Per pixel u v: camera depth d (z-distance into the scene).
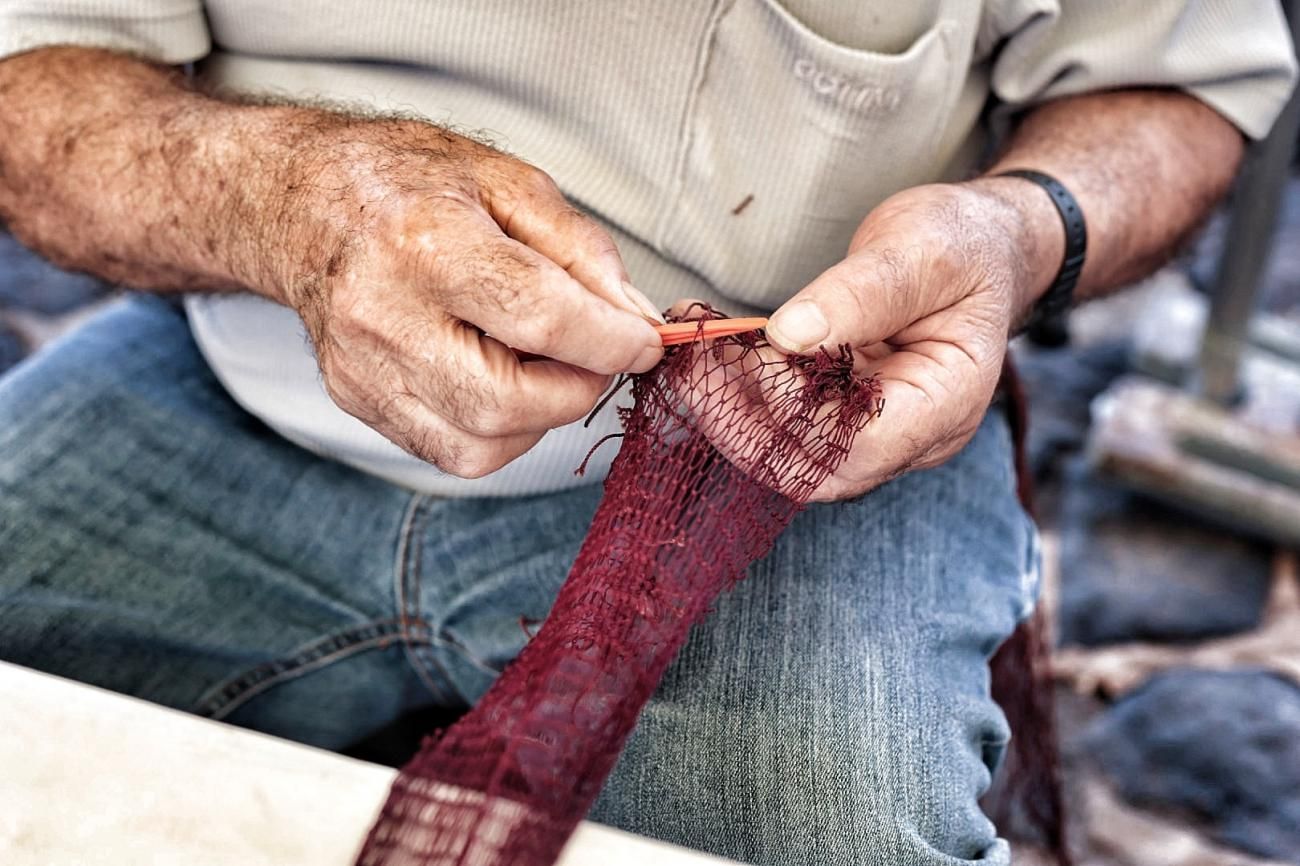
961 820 0.63
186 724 0.48
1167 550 1.44
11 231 0.84
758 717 0.66
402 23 0.72
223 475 0.85
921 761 0.64
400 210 0.58
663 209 0.74
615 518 0.60
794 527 0.75
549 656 0.54
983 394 0.65
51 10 0.80
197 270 0.74
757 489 0.62
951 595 0.74
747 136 0.71
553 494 0.82
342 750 0.91
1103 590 1.39
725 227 0.75
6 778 0.46
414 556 0.83
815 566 0.73
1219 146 0.89
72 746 0.47
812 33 0.67
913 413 0.62
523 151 0.74
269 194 0.65
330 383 0.63
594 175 0.74
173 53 0.83
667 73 0.69
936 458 0.68
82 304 1.73
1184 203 0.87
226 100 0.78
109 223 0.75
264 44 0.80
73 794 0.46
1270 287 1.79
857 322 0.59
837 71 0.68
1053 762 1.02
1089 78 0.85
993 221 0.69
